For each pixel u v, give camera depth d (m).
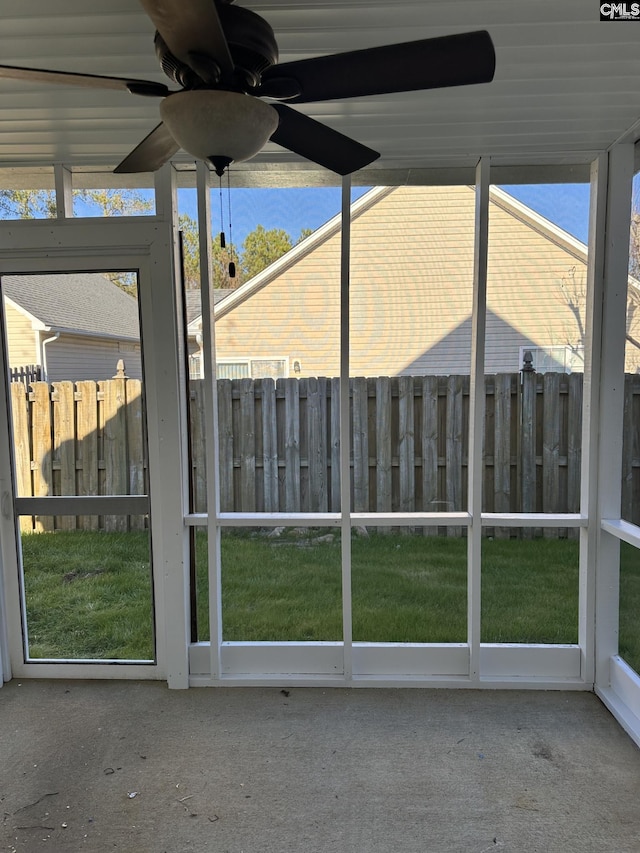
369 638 3.16
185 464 2.75
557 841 1.75
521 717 2.44
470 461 2.69
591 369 2.60
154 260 2.60
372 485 4.40
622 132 2.35
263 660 2.79
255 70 1.31
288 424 4.39
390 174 2.78
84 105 2.10
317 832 1.79
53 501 2.77
